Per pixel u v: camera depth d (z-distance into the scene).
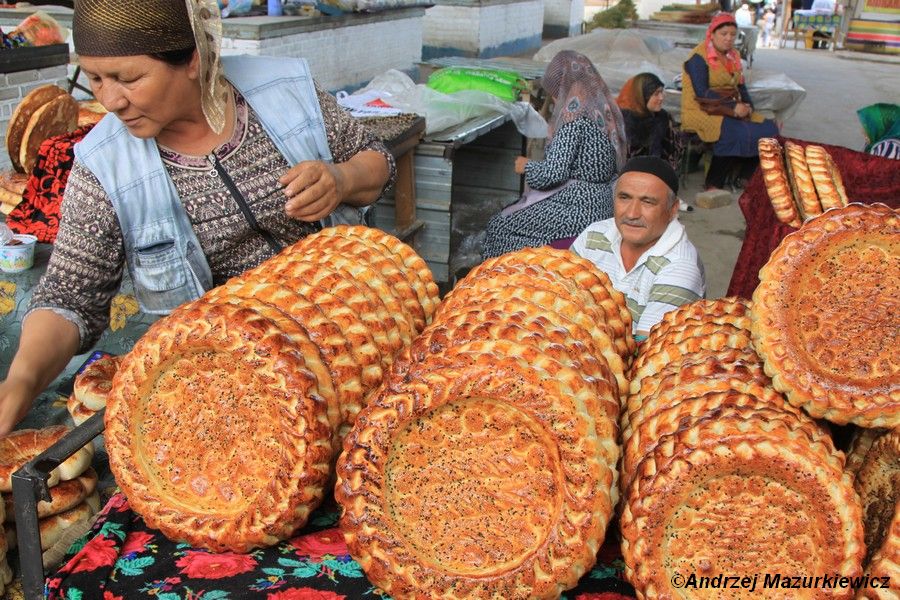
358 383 1.24
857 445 1.22
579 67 3.98
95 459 2.21
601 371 1.16
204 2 1.53
